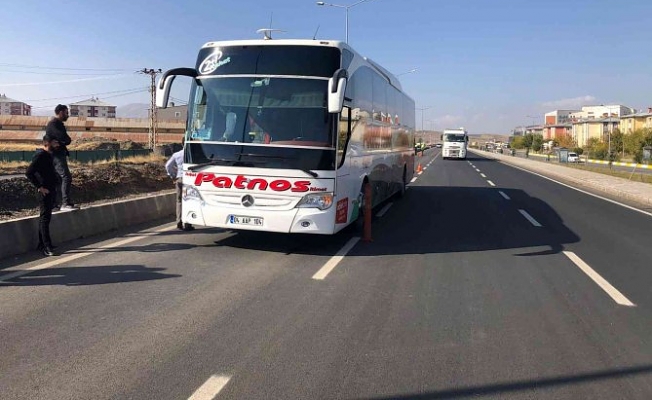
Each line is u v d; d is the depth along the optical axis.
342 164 8.12
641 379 3.92
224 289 6.08
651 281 6.88
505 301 5.88
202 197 8.00
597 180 26.23
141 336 4.57
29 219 7.96
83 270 6.81
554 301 5.91
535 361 4.22
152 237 9.21
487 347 4.50
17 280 6.27
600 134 123.69
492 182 24.72
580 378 3.92
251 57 8.08
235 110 7.93
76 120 97.44
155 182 20.59
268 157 7.70
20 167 22.86
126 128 97.50
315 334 4.71
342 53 8.06
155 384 3.68
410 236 10.01
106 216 9.76
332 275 6.86
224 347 4.37
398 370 4.00
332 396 3.56
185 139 8.20
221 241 8.93
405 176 17.25
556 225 11.70
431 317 5.27
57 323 4.84
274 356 4.21
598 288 6.49
